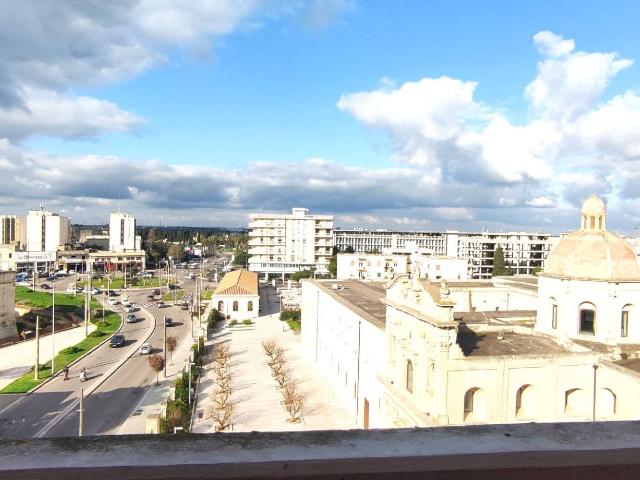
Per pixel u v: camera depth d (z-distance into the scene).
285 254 154.88
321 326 62.91
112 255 185.00
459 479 3.22
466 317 44.44
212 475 3.03
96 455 3.14
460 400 28.31
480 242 150.62
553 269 36.41
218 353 66.56
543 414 29.23
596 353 29.83
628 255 34.31
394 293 36.00
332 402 51.62
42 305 106.31
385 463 3.22
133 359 68.94
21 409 49.16
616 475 3.42
